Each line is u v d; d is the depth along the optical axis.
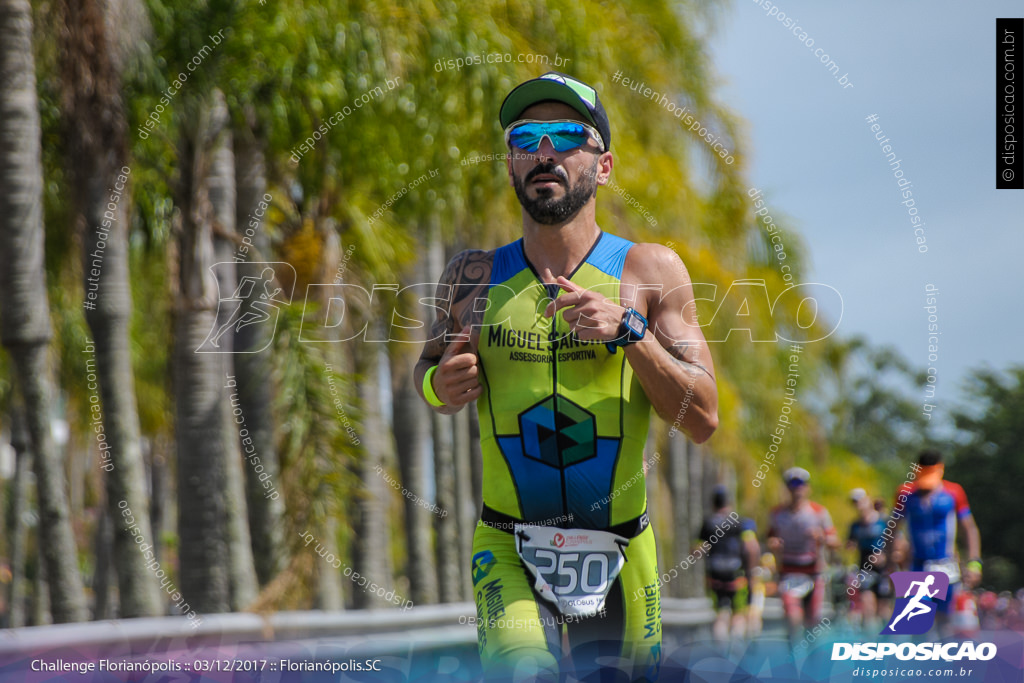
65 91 18.77
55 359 28.81
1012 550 110.62
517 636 7.68
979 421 117.06
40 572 34.16
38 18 18.84
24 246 17.28
